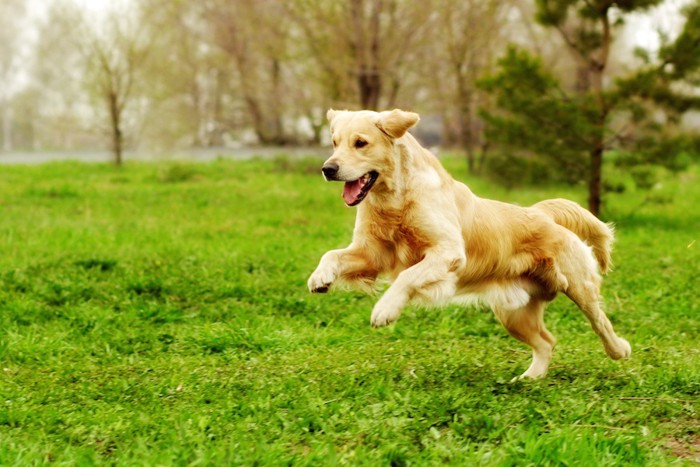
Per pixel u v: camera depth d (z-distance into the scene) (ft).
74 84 129.70
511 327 21.71
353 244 20.21
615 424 17.20
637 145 50.29
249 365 21.83
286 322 27.14
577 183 51.90
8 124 187.21
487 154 72.28
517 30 95.25
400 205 19.44
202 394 19.08
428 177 19.62
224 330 24.72
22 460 14.87
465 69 80.18
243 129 115.24
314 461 14.80
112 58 88.12
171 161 93.09
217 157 100.78
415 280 18.72
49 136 186.91
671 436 16.80
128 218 52.39
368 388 19.21
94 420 17.26
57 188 65.62
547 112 49.11
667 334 25.81
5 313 27.30
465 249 20.29
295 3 76.79
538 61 49.88
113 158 97.91
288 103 92.12
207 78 120.16
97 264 34.24
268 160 96.17
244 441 15.55
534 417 17.24
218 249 38.91
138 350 24.08
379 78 77.97
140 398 18.94
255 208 58.03
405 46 76.74
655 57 49.29
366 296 30.30
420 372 20.90
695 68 47.73
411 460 14.97
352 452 15.03
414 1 75.82
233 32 103.86
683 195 68.54
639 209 59.47
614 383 20.10
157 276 32.07
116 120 88.38
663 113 52.01
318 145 92.32
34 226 46.83
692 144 49.16
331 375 20.34
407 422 16.66
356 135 19.21
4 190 64.90
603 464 14.83
